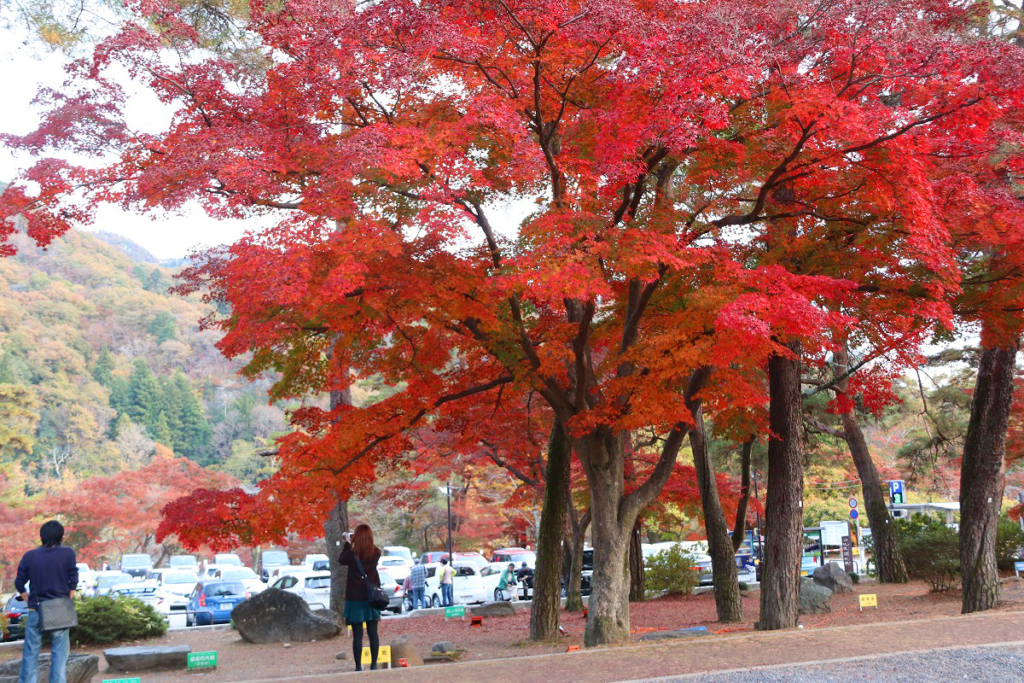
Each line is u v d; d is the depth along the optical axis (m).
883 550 24.66
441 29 9.17
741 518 17.22
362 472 11.95
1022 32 12.70
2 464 42.91
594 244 9.48
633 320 12.16
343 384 12.66
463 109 10.23
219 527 10.90
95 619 16.25
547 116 11.47
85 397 89.88
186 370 118.94
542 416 19.28
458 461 23.97
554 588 14.37
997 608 13.58
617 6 9.03
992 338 12.25
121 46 9.48
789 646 8.76
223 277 10.32
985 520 14.00
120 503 42.28
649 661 8.21
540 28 9.62
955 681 6.62
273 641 15.99
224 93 10.11
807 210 11.45
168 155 9.16
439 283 9.87
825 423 28.77
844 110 8.66
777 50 9.27
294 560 46.31
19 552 38.19
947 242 10.58
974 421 14.41
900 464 40.81
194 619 24.41
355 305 9.77
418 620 20.02
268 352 11.77
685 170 12.67
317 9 9.30
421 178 9.98
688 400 12.66
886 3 8.95
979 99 9.05
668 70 8.67
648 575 24.72
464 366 14.17
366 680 7.73
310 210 9.10
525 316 13.58
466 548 46.22
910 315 11.50
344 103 10.98
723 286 9.91
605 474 12.53
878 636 9.22
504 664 8.52
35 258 141.00
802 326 8.63
